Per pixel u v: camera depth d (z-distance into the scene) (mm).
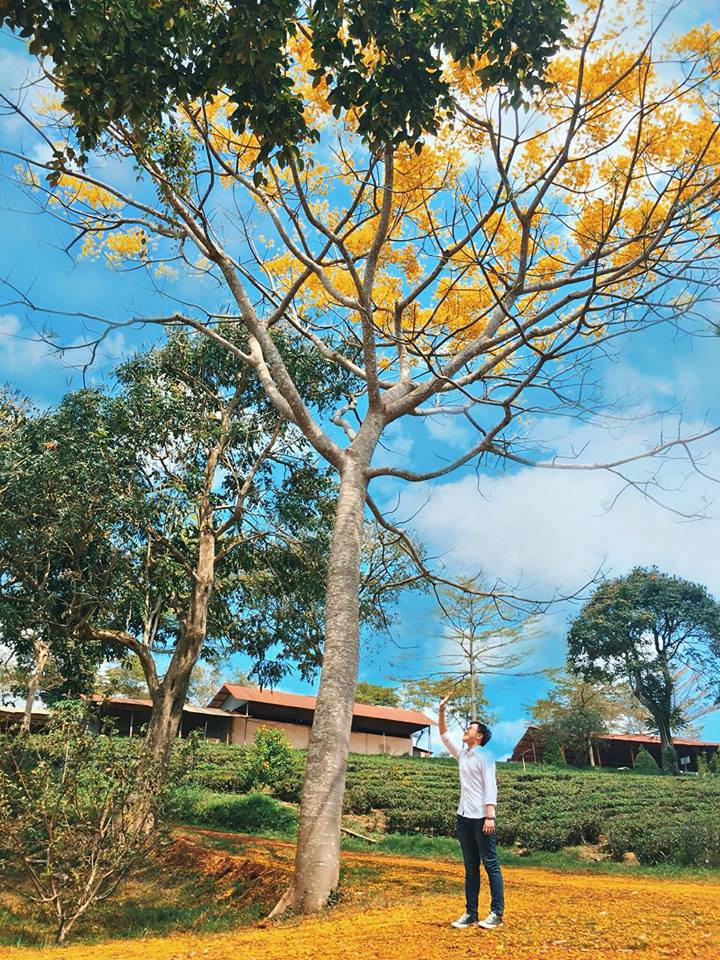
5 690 26203
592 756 54531
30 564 18562
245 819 22141
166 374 21672
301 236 12828
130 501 18703
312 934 7023
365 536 16672
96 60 8102
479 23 8930
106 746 11180
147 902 12539
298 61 12359
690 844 18609
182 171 12062
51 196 12703
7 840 10461
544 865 18719
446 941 5961
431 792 29109
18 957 7102
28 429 18875
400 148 12719
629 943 5672
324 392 21438
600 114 10016
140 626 20812
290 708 48250
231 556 21797
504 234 13969
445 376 11570
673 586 55219
